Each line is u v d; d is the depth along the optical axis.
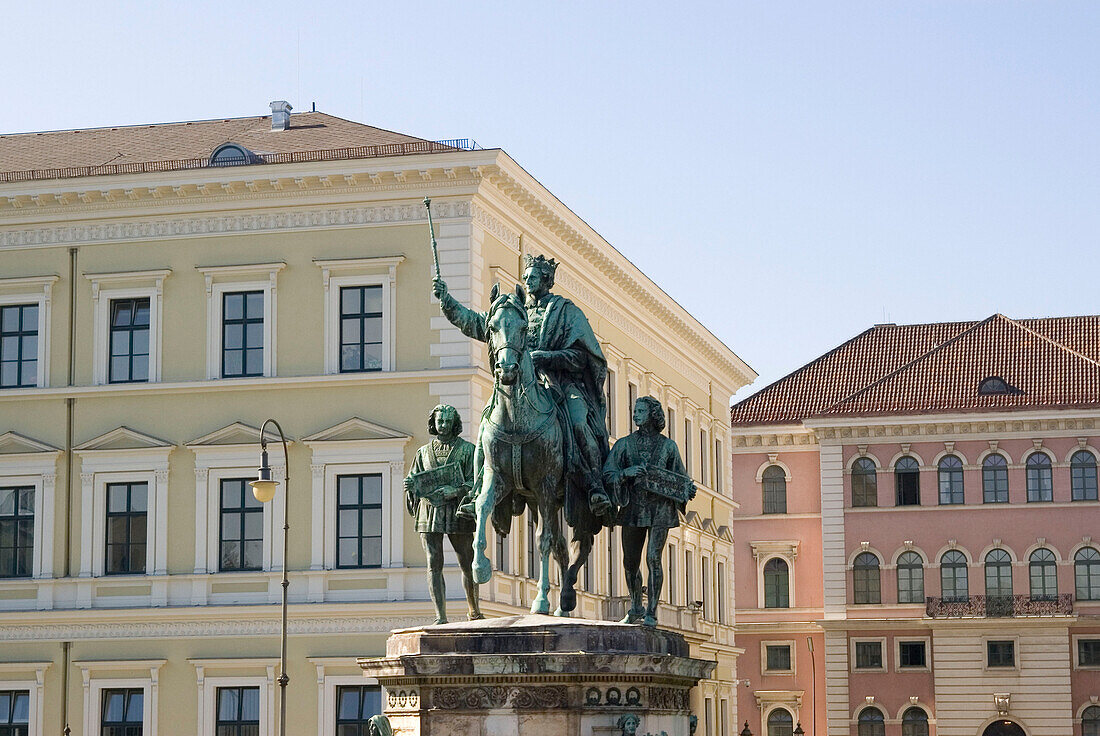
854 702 86.00
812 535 90.19
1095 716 83.25
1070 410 85.12
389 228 51.56
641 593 17.41
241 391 51.75
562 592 17.20
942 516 86.56
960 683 84.56
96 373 52.91
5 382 53.59
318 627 50.06
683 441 74.25
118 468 52.16
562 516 17.67
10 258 53.91
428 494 17.50
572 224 58.16
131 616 51.25
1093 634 84.00
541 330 17.45
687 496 17.67
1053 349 90.38
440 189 51.22
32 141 60.53
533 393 16.61
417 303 51.09
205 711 50.50
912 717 85.31
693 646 71.50
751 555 90.75
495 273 52.78
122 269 53.12
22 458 52.62
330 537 50.41
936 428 87.06
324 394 51.25
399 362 51.03
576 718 15.41
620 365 64.75
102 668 51.31
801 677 89.06
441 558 17.61
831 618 86.69
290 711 49.94
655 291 67.69
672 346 72.81
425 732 15.71
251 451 51.34
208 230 52.75
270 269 52.03
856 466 88.19
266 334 52.03
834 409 88.50
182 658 50.97
